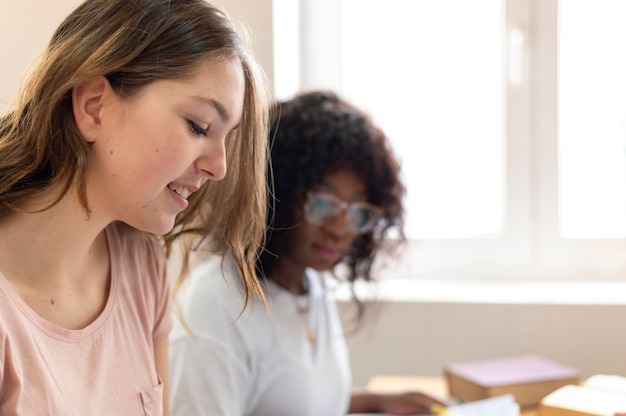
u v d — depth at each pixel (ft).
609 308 6.49
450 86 7.62
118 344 3.27
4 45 4.24
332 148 4.76
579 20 7.43
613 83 7.39
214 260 4.58
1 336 2.64
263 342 4.51
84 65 2.67
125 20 2.71
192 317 4.37
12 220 2.87
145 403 3.34
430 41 7.61
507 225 7.56
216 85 2.78
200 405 4.18
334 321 5.31
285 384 4.60
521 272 7.57
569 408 3.87
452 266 7.67
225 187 3.44
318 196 4.75
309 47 7.62
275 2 5.70
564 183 7.52
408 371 6.75
